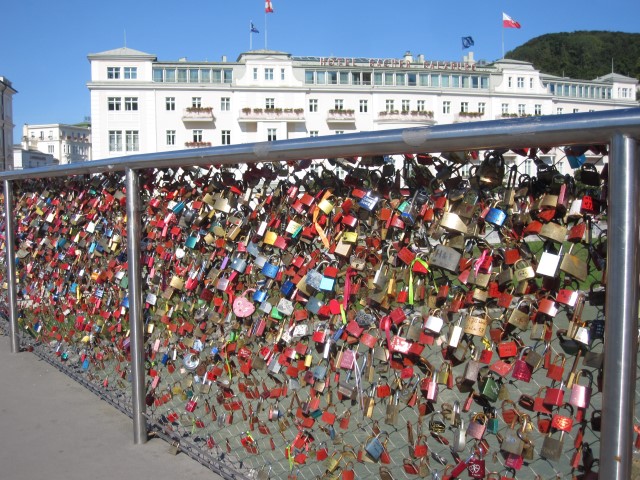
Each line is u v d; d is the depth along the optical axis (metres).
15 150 85.19
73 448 3.13
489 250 1.66
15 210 5.40
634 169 1.26
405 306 1.99
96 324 3.97
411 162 1.83
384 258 1.94
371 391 2.04
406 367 1.88
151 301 3.15
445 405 1.87
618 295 1.29
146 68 51.00
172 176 3.03
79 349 4.42
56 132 115.75
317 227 2.14
